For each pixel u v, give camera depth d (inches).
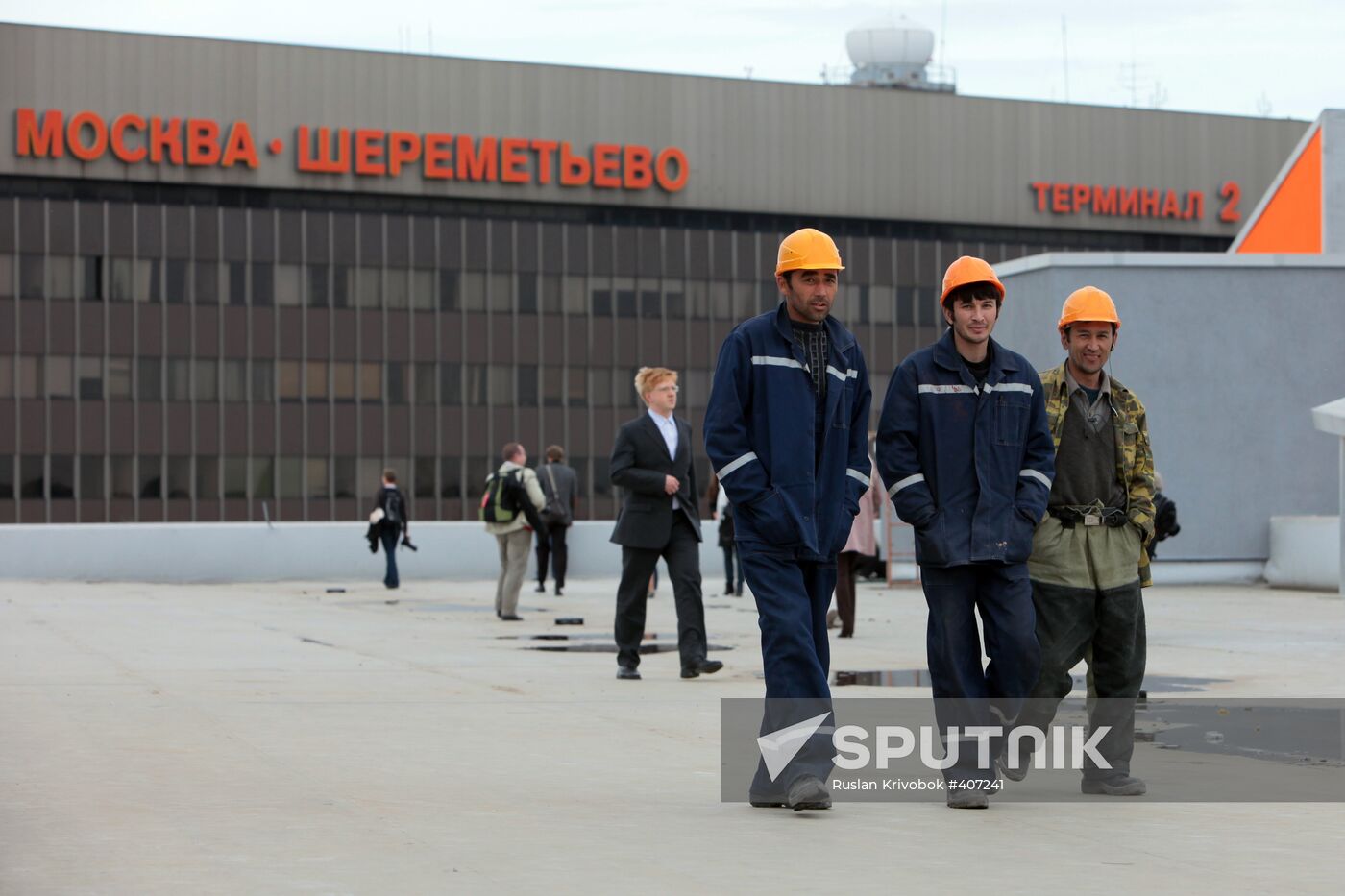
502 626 661.9
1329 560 876.0
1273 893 189.5
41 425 2930.6
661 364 3250.5
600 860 207.6
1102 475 259.8
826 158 3408.0
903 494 252.1
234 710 369.1
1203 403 937.5
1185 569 932.6
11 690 406.6
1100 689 263.9
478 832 226.7
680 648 452.8
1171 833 228.2
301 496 3056.1
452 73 3161.9
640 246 3245.6
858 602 832.9
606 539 1128.8
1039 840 222.2
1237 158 3673.7
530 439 3174.2
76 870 199.5
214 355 3014.3
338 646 553.9
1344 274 948.0
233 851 211.9
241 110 3046.3
